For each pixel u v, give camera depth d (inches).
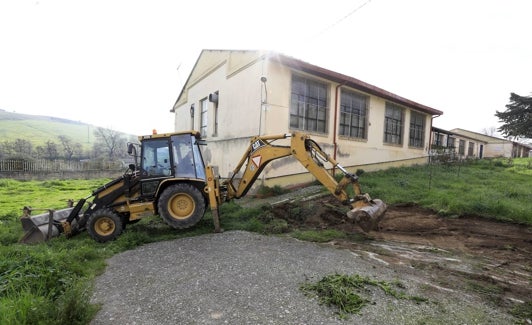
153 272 163.9
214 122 541.3
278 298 130.0
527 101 1291.8
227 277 152.0
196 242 218.4
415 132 697.6
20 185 663.8
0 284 133.0
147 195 255.8
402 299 132.2
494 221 275.7
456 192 371.9
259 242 216.1
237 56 460.4
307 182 456.1
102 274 166.1
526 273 169.8
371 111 561.9
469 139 1222.9
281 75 417.1
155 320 115.3
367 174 522.9
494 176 552.4
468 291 144.3
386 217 291.7
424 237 237.5
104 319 117.0
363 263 177.8
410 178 490.6
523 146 1553.9
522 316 122.4
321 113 477.4
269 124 406.9
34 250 195.5
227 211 313.6
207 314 118.3
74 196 509.0
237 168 276.8
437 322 115.5
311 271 161.0
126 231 255.0
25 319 103.7
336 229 259.1
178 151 262.1
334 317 116.2
